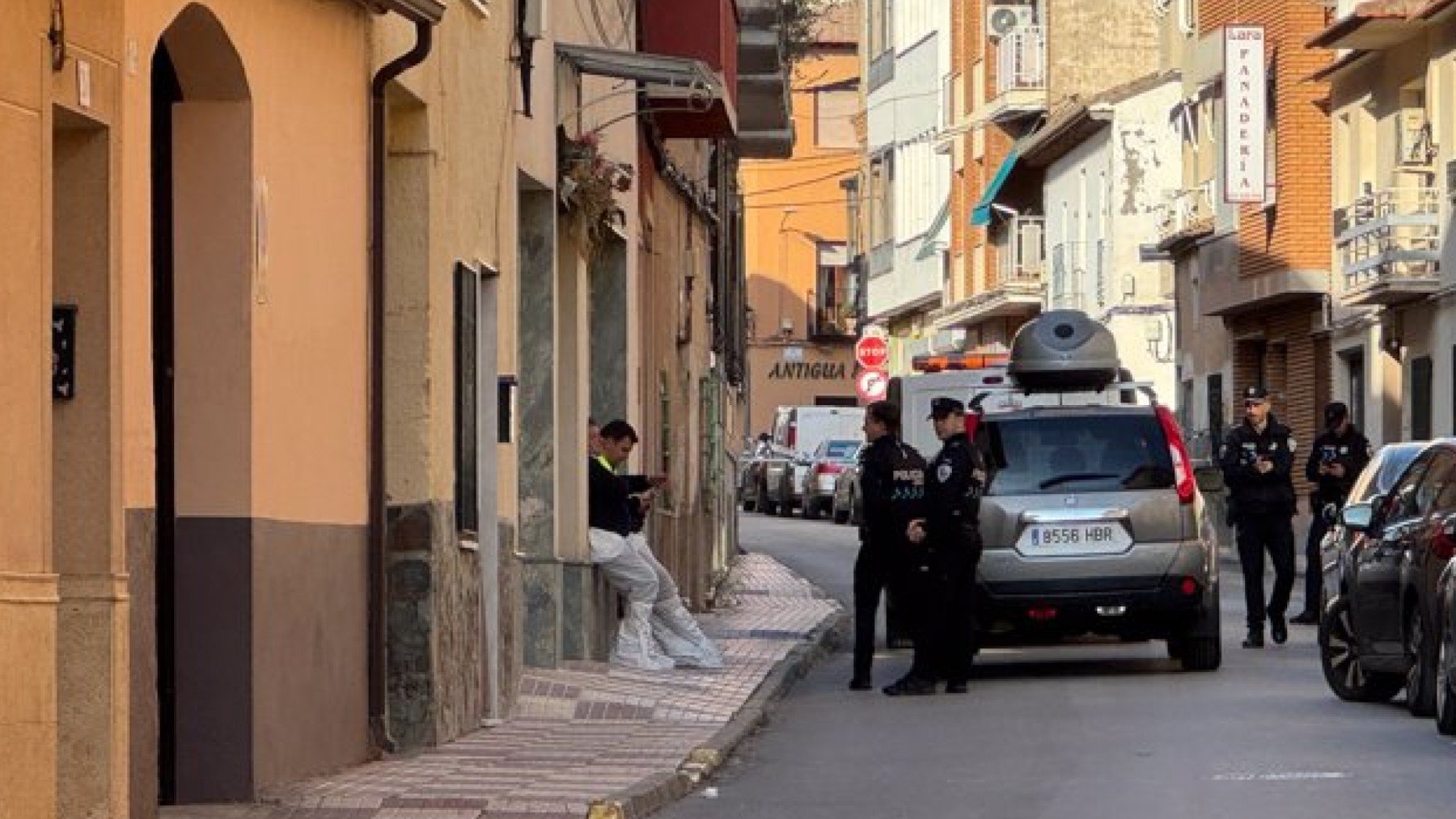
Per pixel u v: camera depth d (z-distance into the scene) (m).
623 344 33.94
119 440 14.07
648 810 17.88
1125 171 78.75
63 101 13.52
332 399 18.91
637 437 31.97
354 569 19.56
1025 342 34.41
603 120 32.03
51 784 13.42
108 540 13.99
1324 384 65.31
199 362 16.80
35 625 13.23
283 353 17.61
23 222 13.16
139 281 14.66
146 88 14.87
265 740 17.22
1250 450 33.38
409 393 20.73
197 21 15.98
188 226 16.81
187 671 16.83
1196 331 74.50
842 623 39.34
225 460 16.80
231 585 16.83
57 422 14.00
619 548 29.31
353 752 19.55
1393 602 23.77
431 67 20.88
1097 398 35.62
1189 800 17.81
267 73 17.17
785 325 125.50
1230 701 25.58
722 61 35.31
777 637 35.16
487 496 23.20
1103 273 80.00
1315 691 26.69
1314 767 19.50
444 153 21.34
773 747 22.56
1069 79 87.19
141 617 14.58
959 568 27.44
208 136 16.83
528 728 22.89
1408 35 58.72
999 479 29.22
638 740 21.91
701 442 45.28
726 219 53.28
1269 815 16.89
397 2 19.05
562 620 29.53
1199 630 29.39
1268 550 33.66
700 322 45.75
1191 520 29.19
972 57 94.44
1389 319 60.47
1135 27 87.12
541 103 27.28
